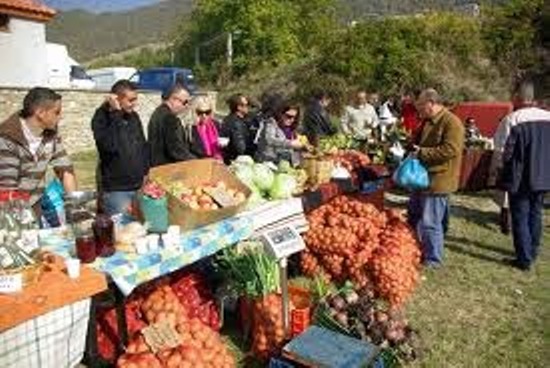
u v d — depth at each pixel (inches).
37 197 173.6
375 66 1075.3
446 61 1050.1
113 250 143.1
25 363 117.0
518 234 256.4
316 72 1155.3
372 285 214.5
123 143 202.5
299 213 206.5
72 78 981.8
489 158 363.9
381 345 167.0
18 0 641.6
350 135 358.3
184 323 156.0
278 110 272.2
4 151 165.5
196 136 262.5
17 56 639.8
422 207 253.0
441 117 241.9
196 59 1931.6
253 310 180.4
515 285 241.9
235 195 184.2
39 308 117.0
